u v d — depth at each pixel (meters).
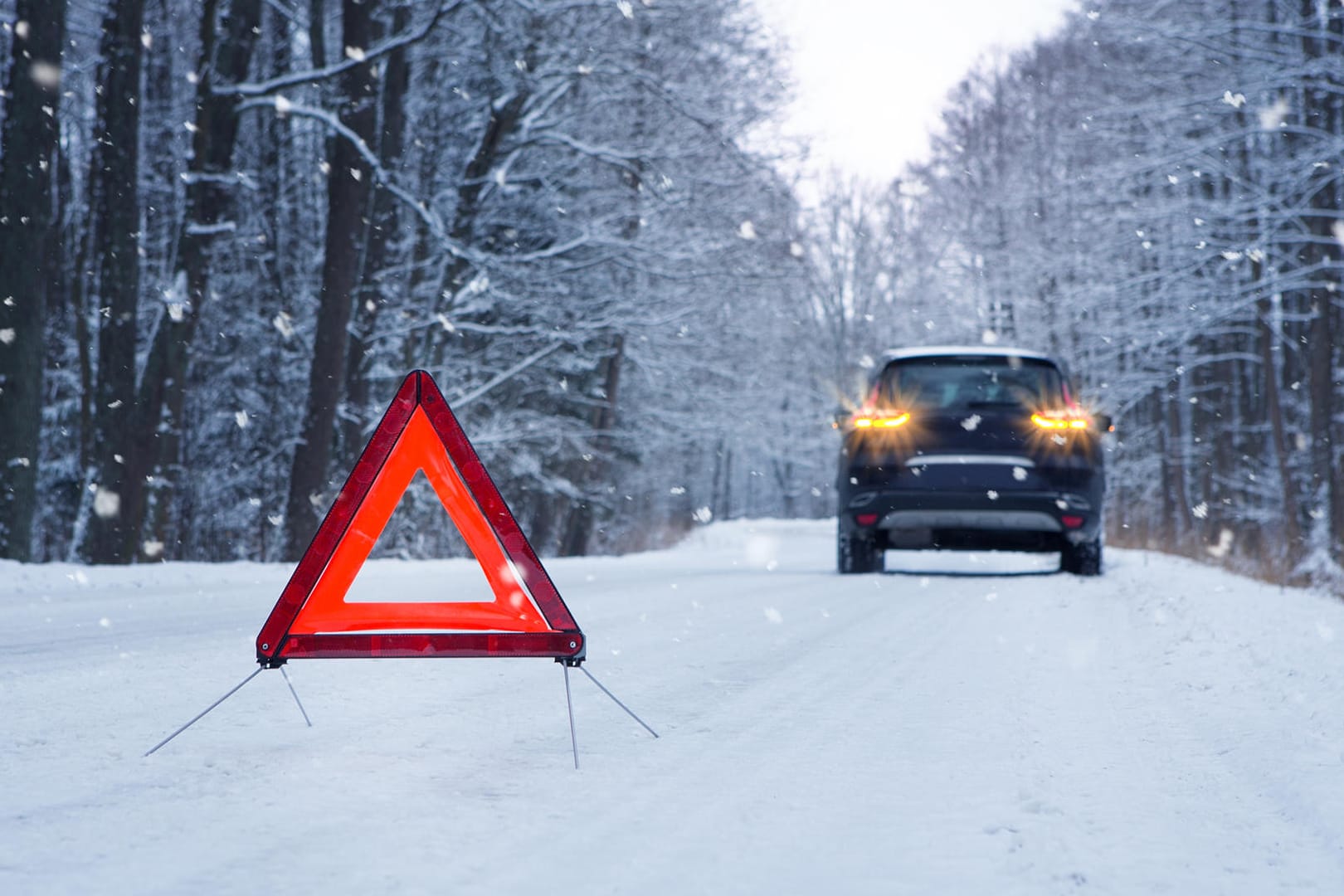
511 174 26.33
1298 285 25.20
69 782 3.76
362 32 21.06
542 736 4.59
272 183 28.72
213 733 4.55
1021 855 3.12
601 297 26.36
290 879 2.82
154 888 2.75
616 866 2.97
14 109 15.82
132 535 18.64
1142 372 36.47
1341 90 23.48
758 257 27.88
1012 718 5.04
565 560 20.17
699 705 5.32
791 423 64.12
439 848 3.09
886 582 12.98
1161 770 4.08
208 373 28.95
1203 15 25.83
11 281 15.67
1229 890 2.87
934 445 13.08
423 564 15.17
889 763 4.18
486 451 28.58
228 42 21.09
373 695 5.42
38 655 6.66
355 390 24.62
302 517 20.28
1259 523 35.91
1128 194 26.94
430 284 26.91
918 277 57.56
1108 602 10.23
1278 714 4.98
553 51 23.81
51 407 28.16
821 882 2.89
